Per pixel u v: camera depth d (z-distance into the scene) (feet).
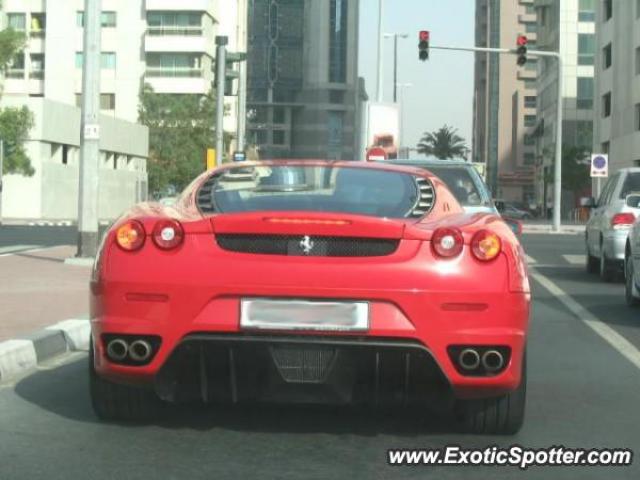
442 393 17.76
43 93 254.27
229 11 288.10
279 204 18.89
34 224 132.05
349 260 16.63
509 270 17.01
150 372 16.87
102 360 17.34
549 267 62.39
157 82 265.95
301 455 17.58
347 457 17.51
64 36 253.24
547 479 16.43
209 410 20.84
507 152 463.83
